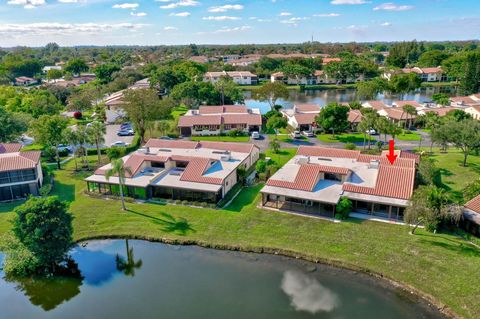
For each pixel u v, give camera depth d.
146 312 35.66
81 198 59.41
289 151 82.31
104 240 48.16
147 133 99.31
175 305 36.44
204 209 54.50
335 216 50.53
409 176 52.94
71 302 37.56
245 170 66.31
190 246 46.28
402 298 36.31
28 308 37.06
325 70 195.88
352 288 37.97
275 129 103.31
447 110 108.88
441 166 69.69
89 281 40.69
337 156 65.06
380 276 39.41
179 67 191.62
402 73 183.12
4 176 58.84
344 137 94.50
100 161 76.81
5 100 119.81
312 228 48.31
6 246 43.56
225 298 37.16
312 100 156.12
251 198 58.03
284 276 40.22
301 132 99.88
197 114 109.31
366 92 142.75
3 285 40.81
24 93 132.75
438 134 71.25
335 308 35.38
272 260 43.03
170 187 57.31
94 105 141.75
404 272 39.38
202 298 37.22
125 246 46.91
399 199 49.97
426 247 43.06
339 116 93.06
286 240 46.00
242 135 98.25
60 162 77.94
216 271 41.47
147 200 58.09
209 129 100.62
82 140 72.38
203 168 60.59
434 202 44.94
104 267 42.97
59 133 73.00
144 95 89.56
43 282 40.81
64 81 191.88
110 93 160.00
